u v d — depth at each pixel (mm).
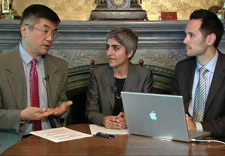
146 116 1795
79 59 3043
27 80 2260
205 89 2393
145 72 2486
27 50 2268
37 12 2184
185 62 2553
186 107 2412
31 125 2217
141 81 2447
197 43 2389
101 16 3023
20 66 2227
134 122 1858
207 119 2223
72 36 2986
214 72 2367
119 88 2447
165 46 3047
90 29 2932
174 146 1642
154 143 1698
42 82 2312
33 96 2246
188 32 2426
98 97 2457
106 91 2436
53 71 2344
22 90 2203
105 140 1759
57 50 3029
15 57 2242
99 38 2990
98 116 2178
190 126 1996
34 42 2203
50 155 1489
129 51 2426
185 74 2498
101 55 3039
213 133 2035
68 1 3240
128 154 1507
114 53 2389
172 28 2939
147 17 3209
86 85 3125
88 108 2418
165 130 1755
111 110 2410
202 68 2428
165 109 1705
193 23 2398
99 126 2135
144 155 1494
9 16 3020
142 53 3064
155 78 3131
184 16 3271
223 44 2994
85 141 1737
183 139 1715
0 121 2043
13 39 2982
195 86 2445
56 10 3246
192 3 3262
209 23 2363
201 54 2422
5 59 2223
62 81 2410
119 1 3033
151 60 3068
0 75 2170
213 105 2326
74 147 1620
